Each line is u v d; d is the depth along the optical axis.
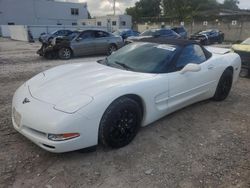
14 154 2.89
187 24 36.53
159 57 3.73
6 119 3.84
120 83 3.00
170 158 2.93
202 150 3.13
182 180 2.56
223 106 4.77
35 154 2.90
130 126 3.09
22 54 13.45
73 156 2.89
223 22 32.31
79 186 2.43
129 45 4.33
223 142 3.36
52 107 2.62
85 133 2.62
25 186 2.40
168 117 4.09
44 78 3.37
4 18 40.91
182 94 3.81
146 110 3.26
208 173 2.68
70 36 12.38
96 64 3.90
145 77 3.29
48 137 2.52
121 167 2.73
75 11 47.16
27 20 42.69
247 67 7.41
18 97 3.02
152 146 3.18
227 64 4.79
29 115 2.64
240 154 3.07
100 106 2.67
